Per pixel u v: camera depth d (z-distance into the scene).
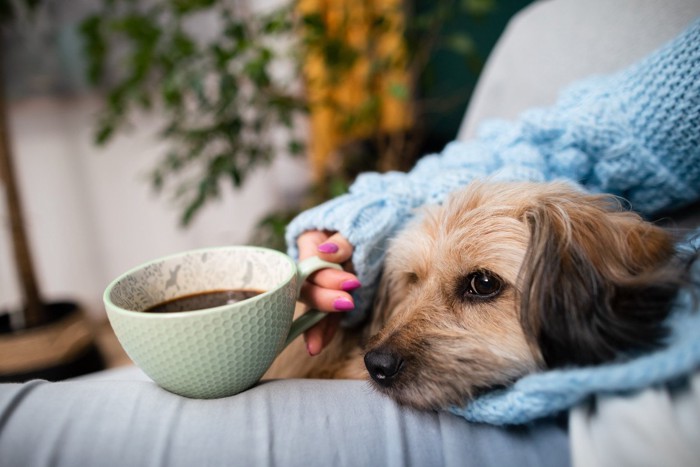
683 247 0.59
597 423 0.42
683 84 0.66
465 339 0.65
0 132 1.55
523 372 0.60
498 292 0.67
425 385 0.59
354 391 0.55
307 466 0.45
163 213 2.25
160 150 2.14
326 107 1.70
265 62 1.32
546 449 0.46
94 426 0.47
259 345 0.50
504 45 1.22
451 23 1.96
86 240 2.16
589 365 0.51
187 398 0.50
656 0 0.91
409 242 0.79
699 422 0.38
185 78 1.43
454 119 2.10
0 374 1.66
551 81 1.07
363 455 0.46
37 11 1.83
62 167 2.04
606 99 0.74
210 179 1.50
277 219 1.52
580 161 0.75
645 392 0.41
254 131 1.57
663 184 0.73
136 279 0.55
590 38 1.00
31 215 2.03
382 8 1.68
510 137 0.85
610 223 0.61
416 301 0.73
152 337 0.45
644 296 0.51
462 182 0.82
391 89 1.49
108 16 1.84
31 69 1.89
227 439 0.46
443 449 0.48
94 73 1.81
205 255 0.61
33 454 0.45
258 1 1.95
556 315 0.56
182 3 1.47
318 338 0.70
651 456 0.38
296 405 0.50
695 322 0.45
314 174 2.09
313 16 1.41
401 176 0.89
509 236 0.67
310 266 0.62
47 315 1.77
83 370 1.80
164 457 0.45
